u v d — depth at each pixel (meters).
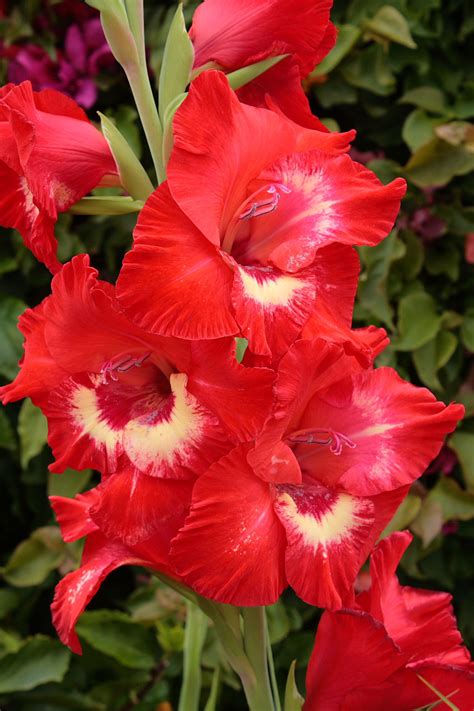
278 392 0.53
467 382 0.97
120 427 0.56
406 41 0.91
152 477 0.54
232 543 0.53
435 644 0.62
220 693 0.93
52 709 0.90
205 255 0.52
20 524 1.02
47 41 0.94
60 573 0.94
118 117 0.94
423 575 0.96
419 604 0.62
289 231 0.56
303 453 0.58
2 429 0.92
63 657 0.88
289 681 0.60
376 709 0.60
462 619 1.00
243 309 0.52
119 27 0.57
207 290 0.52
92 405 0.56
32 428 0.88
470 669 0.62
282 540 0.54
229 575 0.53
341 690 0.60
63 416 0.56
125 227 0.94
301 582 0.54
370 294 0.91
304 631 0.97
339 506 0.56
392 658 0.58
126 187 0.58
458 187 0.97
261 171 0.55
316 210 0.55
